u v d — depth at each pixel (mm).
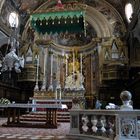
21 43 22844
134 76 19453
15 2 20141
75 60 23766
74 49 24266
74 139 6992
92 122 6793
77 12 12219
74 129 7379
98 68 22781
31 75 22188
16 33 21391
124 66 21000
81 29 13539
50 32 13859
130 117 5398
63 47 24453
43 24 13156
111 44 22000
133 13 17703
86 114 7125
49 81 23094
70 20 12750
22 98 23500
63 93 18438
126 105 5699
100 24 23156
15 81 22344
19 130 9484
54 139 6855
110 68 21203
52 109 10938
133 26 18672
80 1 23469
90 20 23516
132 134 5348
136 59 19312
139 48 19328
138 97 17984
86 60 23938
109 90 22172
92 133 6863
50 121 10844
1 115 18484
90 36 24281
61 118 14562
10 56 14352
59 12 12344
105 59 21750
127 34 21266
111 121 6016
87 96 22859
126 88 21703
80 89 18750
